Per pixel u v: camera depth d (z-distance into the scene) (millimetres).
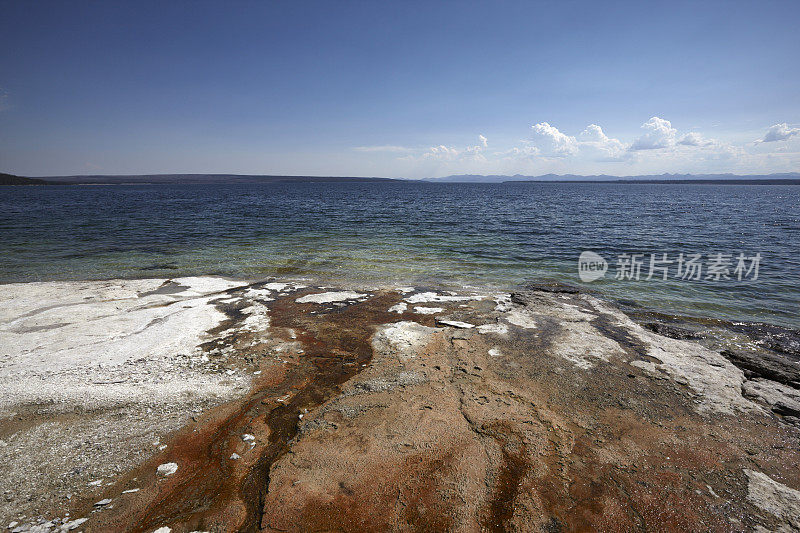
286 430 5371
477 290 12570
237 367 7105
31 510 4008
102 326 8781
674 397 6141
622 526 3885
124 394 6113
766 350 8352
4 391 6074
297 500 4137
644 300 11906
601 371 6930
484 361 7289
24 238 22250
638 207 51312
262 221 32312
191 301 10891
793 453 4918
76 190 117062
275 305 10672
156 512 4047
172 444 5082
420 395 6148
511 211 43656
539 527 3844
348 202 60844
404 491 4254
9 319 9141
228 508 4098
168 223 30344
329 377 6773
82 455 4828
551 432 5266
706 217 37406
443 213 40844
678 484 4398
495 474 4508
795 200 72188
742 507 4098
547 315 9883
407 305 10742
